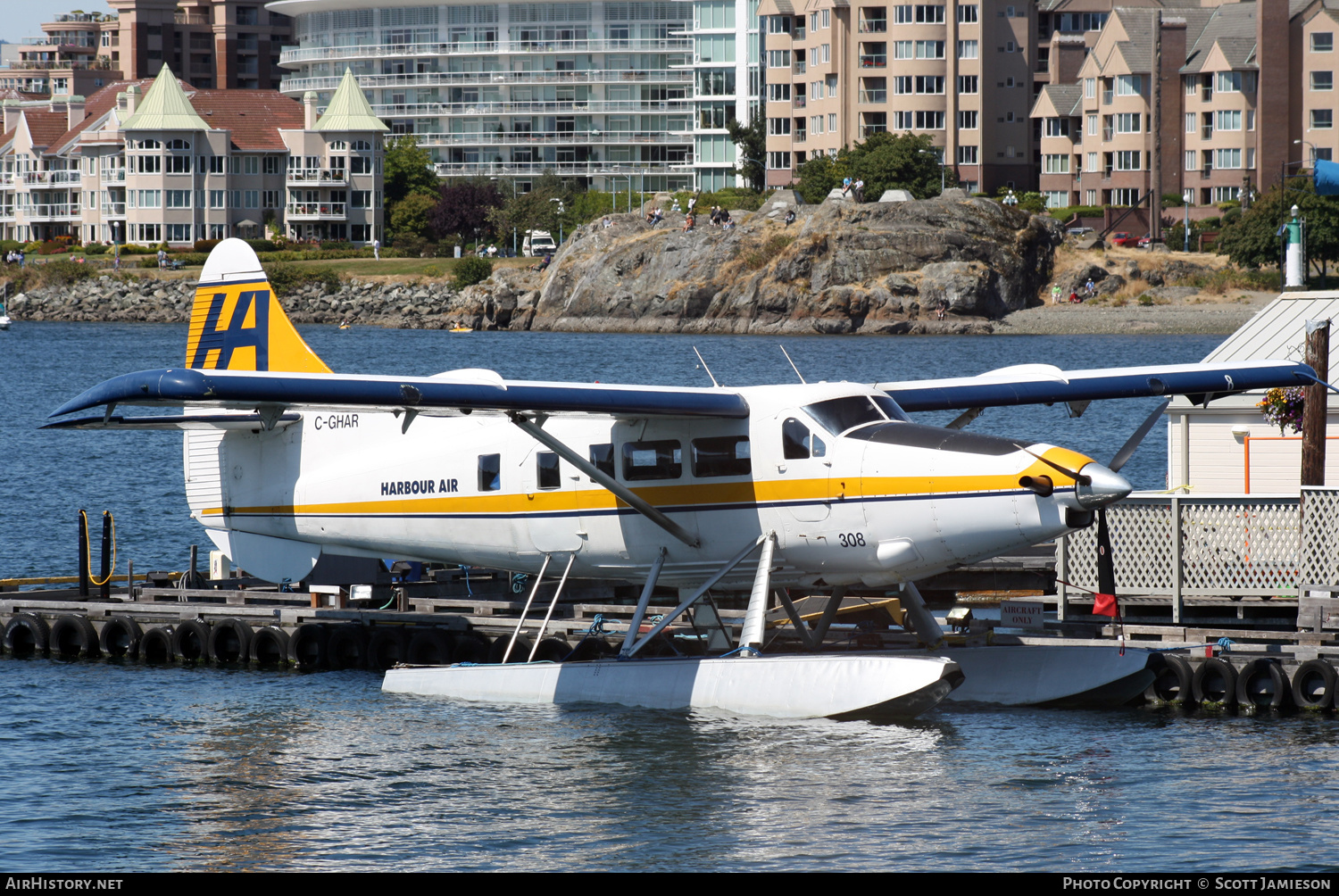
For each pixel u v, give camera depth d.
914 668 56.59
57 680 68.81
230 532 72.94
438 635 69.75
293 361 72.25
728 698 59.84
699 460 60.34
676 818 47.84
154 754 55.75
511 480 64.25
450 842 46.09
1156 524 67.81
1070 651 61.72
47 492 135.50
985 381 65.75
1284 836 45.44
